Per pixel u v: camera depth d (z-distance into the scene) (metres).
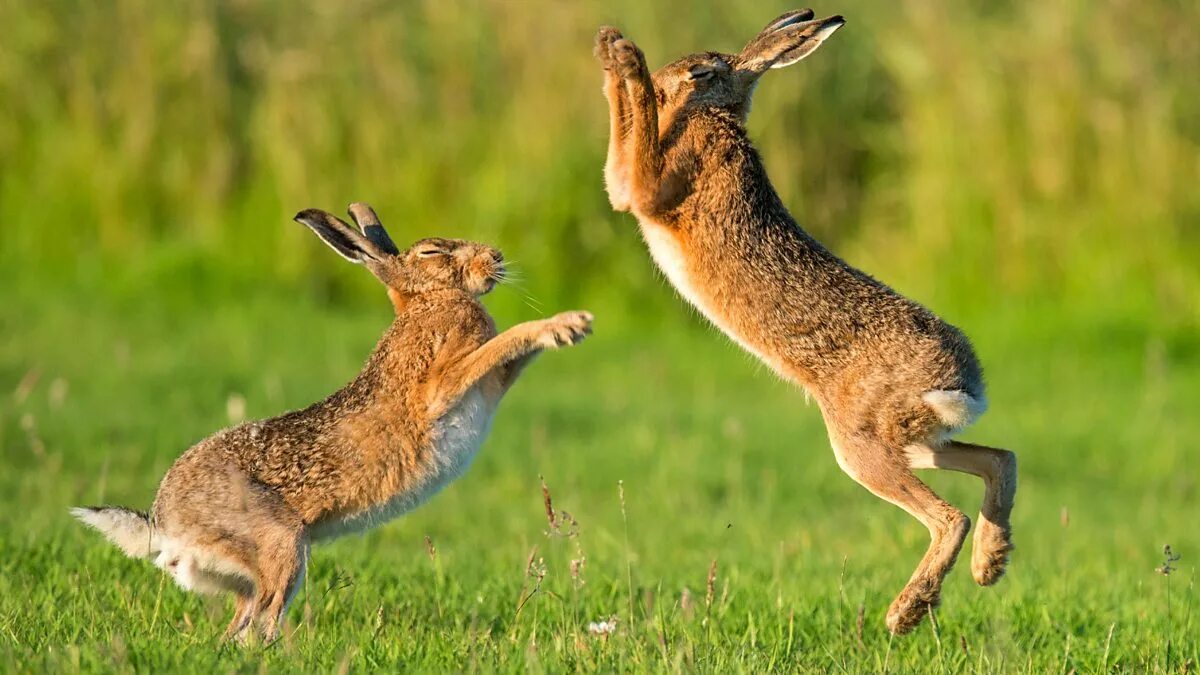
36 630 12.55
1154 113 33.25
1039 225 33.47
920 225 34.19
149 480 21.67
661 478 23.05
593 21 35.16
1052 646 14.20
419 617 14.43
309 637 12.37
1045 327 32.28
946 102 34.28
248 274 34.94
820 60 35.50
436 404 13.70
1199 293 32.41
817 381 14.75
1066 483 24.42
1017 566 18.20
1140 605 15.72
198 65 36.06
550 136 34.75
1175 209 33.16
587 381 30.50
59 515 18.80
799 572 17.30
